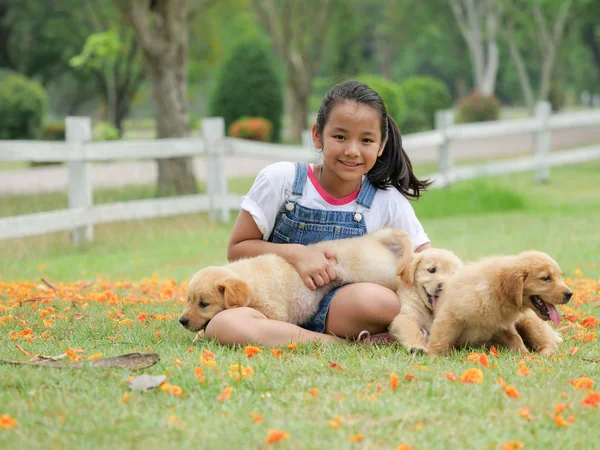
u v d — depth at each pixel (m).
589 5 34.00
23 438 2.62
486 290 3.79
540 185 16.77
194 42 29.03
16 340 4.16
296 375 3.37
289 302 4.21
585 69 60.62
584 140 26.75
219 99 28.34
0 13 34.81
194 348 3.91
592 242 8.81
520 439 2.68
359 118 4.05
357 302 4.04
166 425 2.73
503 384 3.10
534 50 41.16
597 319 4.86
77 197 9.77
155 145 10.82
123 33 25.70
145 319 4.83
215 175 11.58
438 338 3.86
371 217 4.44
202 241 10.06
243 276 4.16
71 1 30.56
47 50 36.34
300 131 29.64
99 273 7.88
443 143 14.52
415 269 4.14
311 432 2.68
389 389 3.17
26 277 7.61
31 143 9.02
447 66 59.59
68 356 3.62
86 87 43.88
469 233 10.14
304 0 28.98
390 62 49.69
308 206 4.37
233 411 2.88
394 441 2.64
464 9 42.38
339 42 36.56
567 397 3.09
